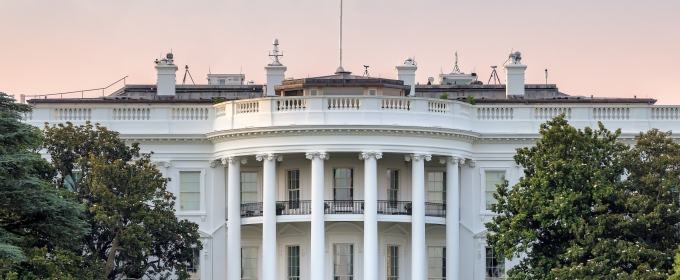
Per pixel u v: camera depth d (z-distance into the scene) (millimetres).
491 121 101500
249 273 102000
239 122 98562
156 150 101250
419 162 97562
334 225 100062
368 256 96938
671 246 87000
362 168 100438
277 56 113250
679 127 101875
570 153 89562
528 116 101688
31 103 107000
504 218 90062
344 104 96750
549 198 88312
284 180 101500
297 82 102375
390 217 98062
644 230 87500
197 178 101562
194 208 101562
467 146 100562
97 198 89188
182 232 92375
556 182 88625
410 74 109250
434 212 101438
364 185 98562
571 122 101750
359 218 97750
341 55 105875
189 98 112812
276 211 99500
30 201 75250
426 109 97750
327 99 96625
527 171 90875
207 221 101375
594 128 101625
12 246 73000
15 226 77812
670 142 90250
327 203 99438
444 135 97938
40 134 80562
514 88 111688
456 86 114188
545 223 87375
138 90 114062
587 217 87750
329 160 100500
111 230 88438
